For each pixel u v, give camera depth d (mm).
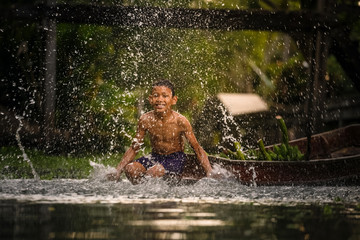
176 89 26203
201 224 5844
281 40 29812
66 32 24281
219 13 19047
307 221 6215
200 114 27312
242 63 29172
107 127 23953
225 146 27359
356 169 11133
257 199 8414
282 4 26922
